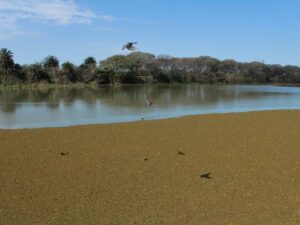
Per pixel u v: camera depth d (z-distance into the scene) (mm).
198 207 12344
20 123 32312
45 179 15016
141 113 40375
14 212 11961
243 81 188000
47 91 94875
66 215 11758
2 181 14781
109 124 27562
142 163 17203
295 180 14953
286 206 12414
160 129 25266
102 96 71625
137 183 14586
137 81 158125
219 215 11742
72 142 21344
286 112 34750
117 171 16031
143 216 11688
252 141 21484
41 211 12047
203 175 15344
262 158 18000
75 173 15773
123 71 155750
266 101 63500
